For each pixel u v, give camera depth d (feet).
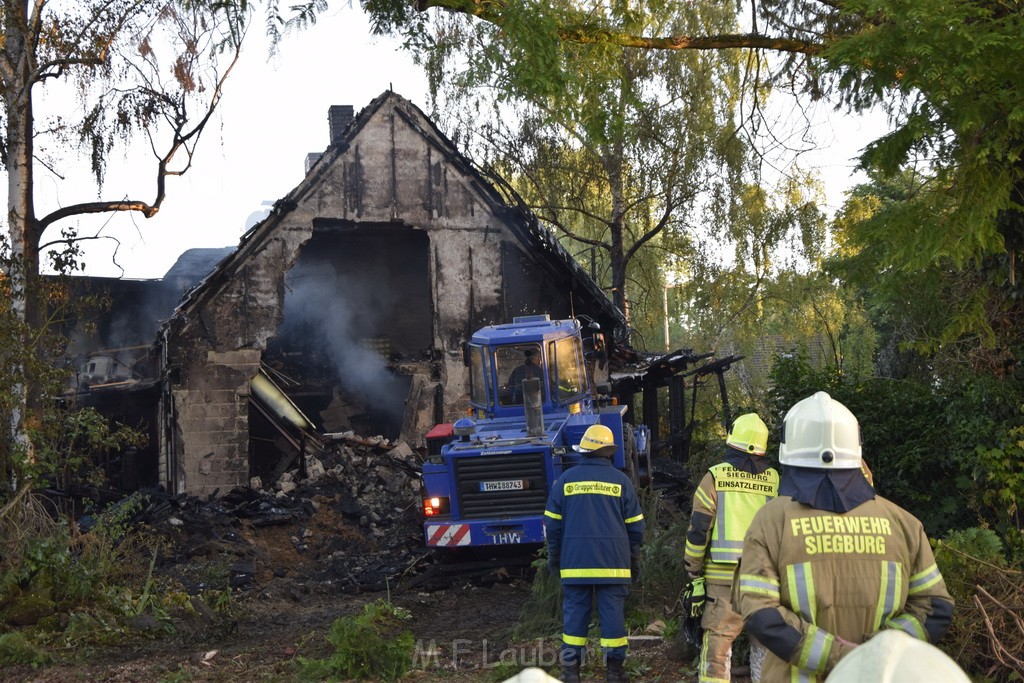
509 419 41.47
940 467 31.45
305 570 46.01
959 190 27.43
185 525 46.21
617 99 40.57
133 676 24.73
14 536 33.04
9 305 40.11
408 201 67.00
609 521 21.12
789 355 40.37
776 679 10.22
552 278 69.62
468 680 22.95
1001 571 18.92
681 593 26.61
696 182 86.28
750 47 40.65
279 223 64.64
